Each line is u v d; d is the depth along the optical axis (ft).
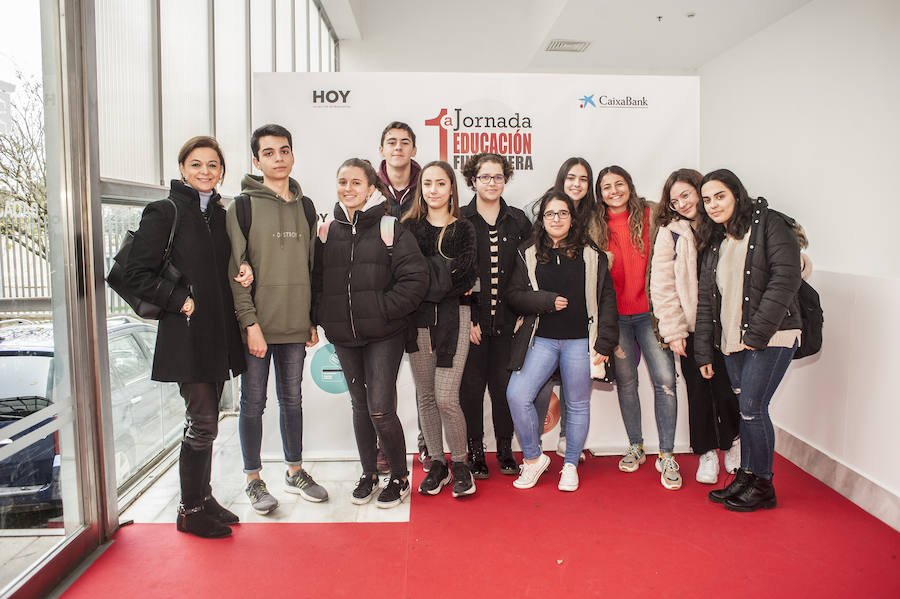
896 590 6.46
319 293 8.45
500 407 9.90
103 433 7.65
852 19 18.42
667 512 8.46
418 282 7.93
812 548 7.37
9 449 6.08
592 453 10.84
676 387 10.25
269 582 6.75
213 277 7.45
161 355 7.15
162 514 8.54
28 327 6.39
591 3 20.56
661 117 10.61
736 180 8.09
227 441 11.80
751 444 8.36
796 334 7.88
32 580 6.27
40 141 6.58
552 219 8.80
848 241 18.70
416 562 7.16
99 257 7.50
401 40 26.89
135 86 9.33
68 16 6.91
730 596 6.40
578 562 7.13
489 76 10.43
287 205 8.29
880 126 17.35
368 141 10.34
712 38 24.34
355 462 10.66
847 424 8.86
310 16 21.61
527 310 8.80
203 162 7.52
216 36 12.84
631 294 9.71
